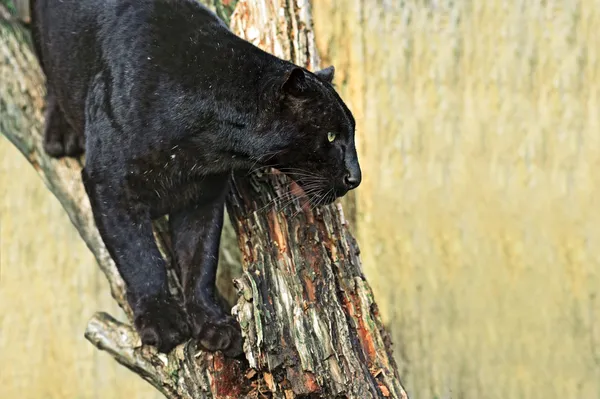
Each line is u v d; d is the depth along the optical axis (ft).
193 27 23.82
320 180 24.54
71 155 28.04
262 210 24.25
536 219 50.11
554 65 50.62
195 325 24.47
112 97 23.65
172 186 24.43
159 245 26.53
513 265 49.85
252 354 21.81
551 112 50.57
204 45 23.63
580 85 50.44
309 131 24.11
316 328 22.03
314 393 21.59
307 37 26.76
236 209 24.90
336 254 23.66
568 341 49.29
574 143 50.21
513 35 50.67
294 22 26.58
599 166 49.80
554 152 50.24
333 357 21.84
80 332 55.62
